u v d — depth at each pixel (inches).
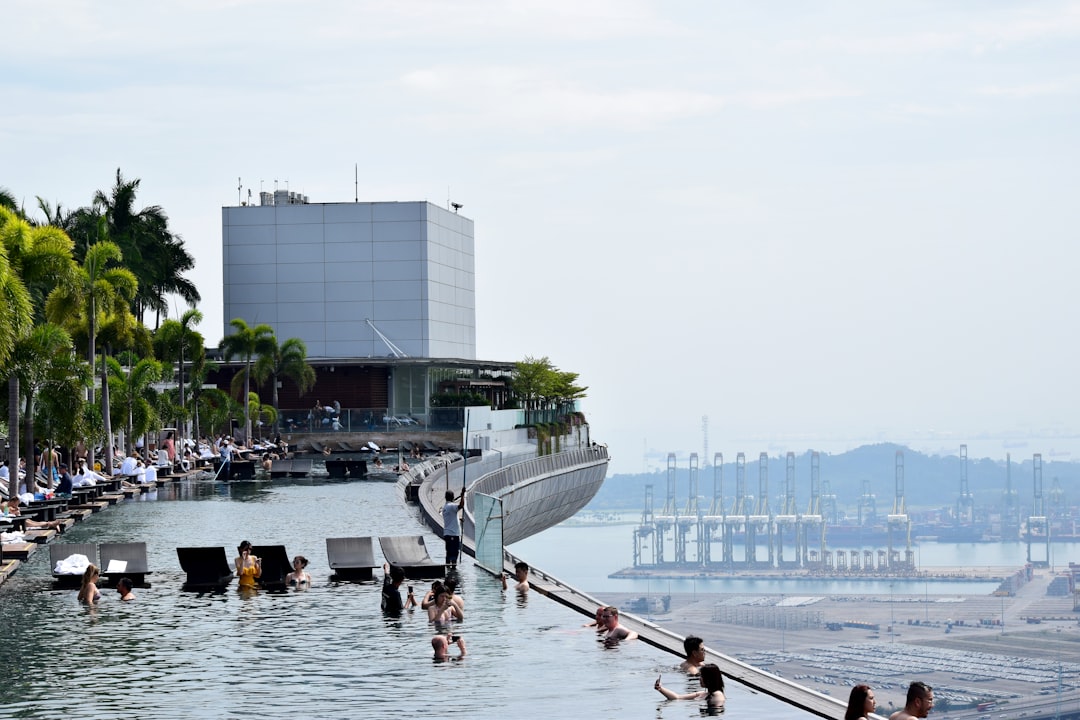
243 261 7652.6
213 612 1535.4
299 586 1743.4
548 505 5531.5
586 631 1396.4
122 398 4005.9
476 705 1080.2
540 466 5211.6
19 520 2245.3
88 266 3577.8
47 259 2970.0
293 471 4077.3
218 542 2263.8
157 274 6215.6
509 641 1346.0
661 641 1327.5
